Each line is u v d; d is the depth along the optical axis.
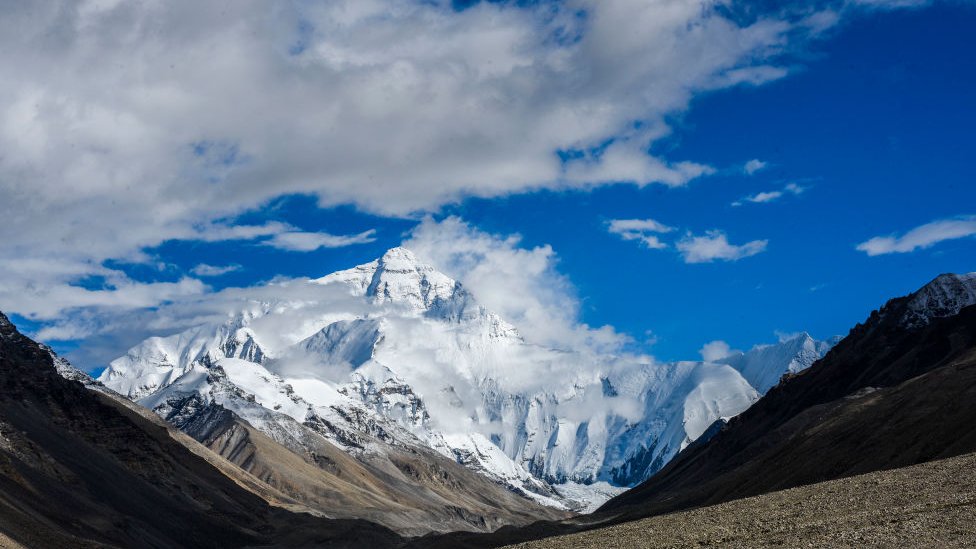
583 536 127.38
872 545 90.12
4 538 159.12
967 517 94.75
